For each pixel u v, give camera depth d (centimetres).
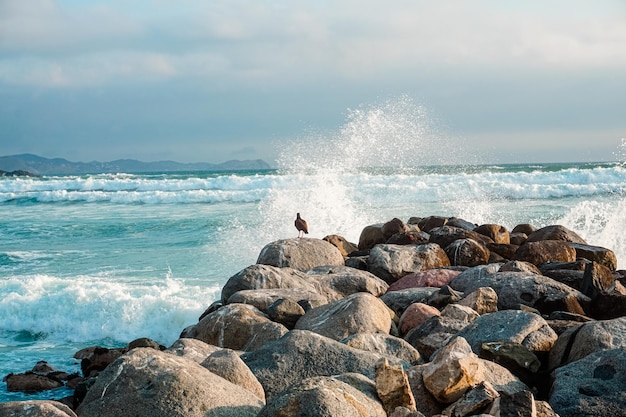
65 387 995
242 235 2164
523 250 1221
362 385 580
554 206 2658
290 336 694
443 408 614
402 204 2808
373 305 855
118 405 533
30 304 1383
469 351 632
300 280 1079
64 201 3712
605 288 981
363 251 1352
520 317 771
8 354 1195
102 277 1664
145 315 1327
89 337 1295
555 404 606
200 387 543
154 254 1964
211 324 880
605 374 625
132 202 3494
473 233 1324
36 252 2105
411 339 812
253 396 566
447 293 961
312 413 494
